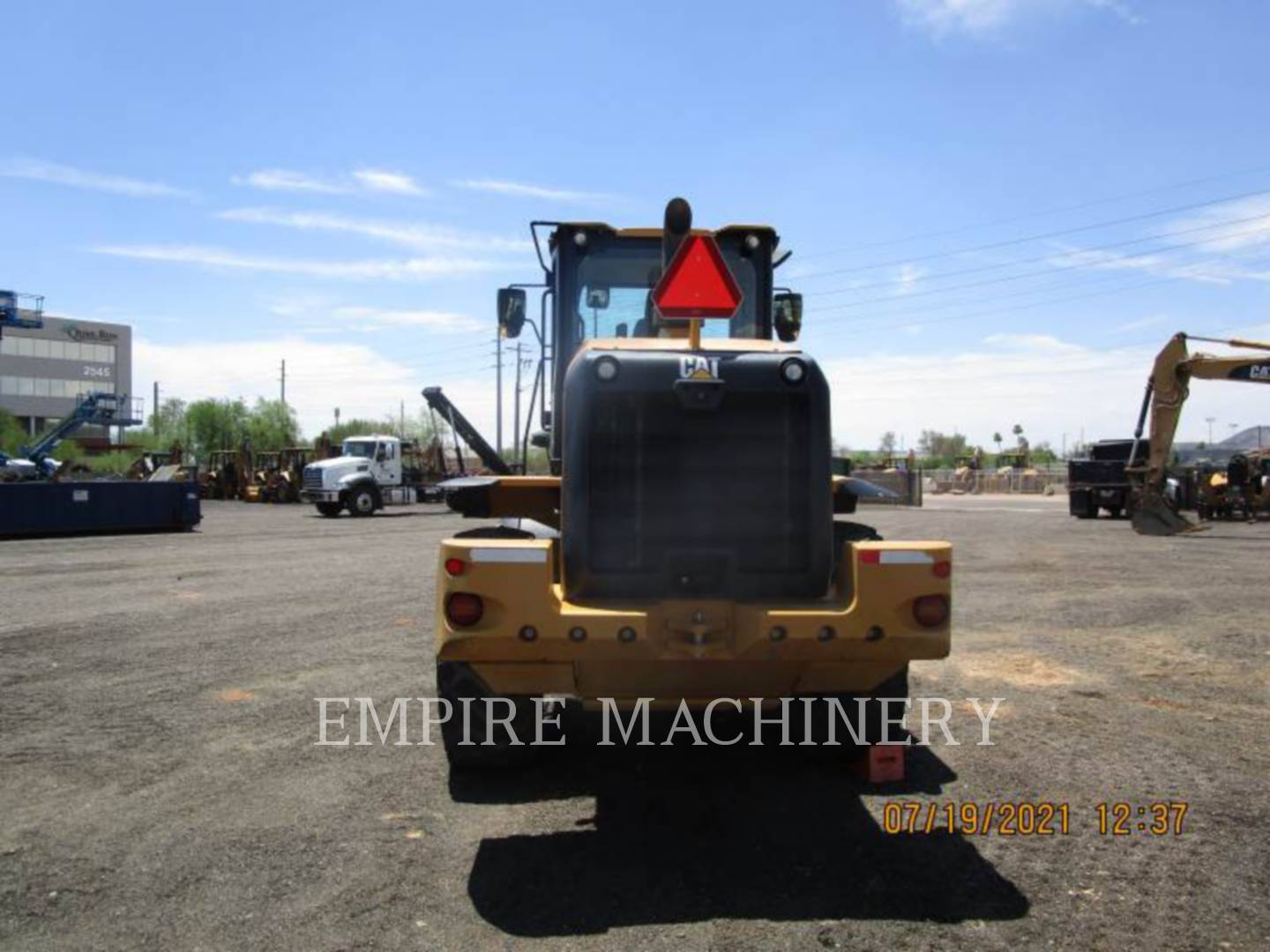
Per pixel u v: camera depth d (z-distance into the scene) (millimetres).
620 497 4453
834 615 4191
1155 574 13992
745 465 4496
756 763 5453
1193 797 4832
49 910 3695
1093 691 6977
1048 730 6012
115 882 3932
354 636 9281
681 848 4270
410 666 7922
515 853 4219
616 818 4629
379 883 3916
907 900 3748
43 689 7203
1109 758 5445
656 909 3689
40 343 94688
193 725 6223
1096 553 17266
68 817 4648
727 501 4484
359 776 5246
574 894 3818
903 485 38469
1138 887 3840
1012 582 13117
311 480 33469
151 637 9297
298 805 4805
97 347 98625
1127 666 7777
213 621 10289
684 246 4652
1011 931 3488
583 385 4441
